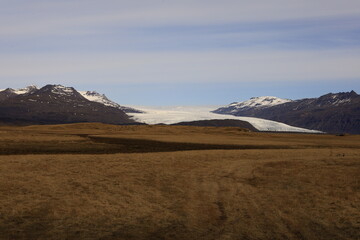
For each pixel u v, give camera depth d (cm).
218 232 1936
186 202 2570
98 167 3997
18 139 8575
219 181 3409
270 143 9556
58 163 4206
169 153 5853
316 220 2155
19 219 2117
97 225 2050
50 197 2625
